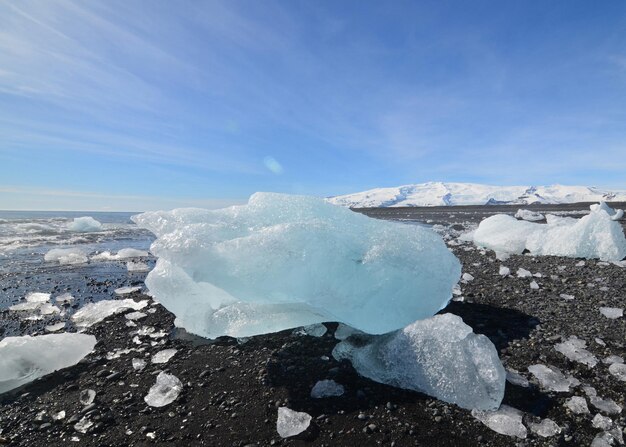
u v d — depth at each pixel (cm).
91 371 307
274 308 355
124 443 220
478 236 876
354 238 378
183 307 387
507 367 292
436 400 253
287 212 418
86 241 1269
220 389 275
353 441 218
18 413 252
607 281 506
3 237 1330
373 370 286
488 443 212
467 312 407
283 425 229
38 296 530
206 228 352
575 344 324
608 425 221
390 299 339
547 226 838
